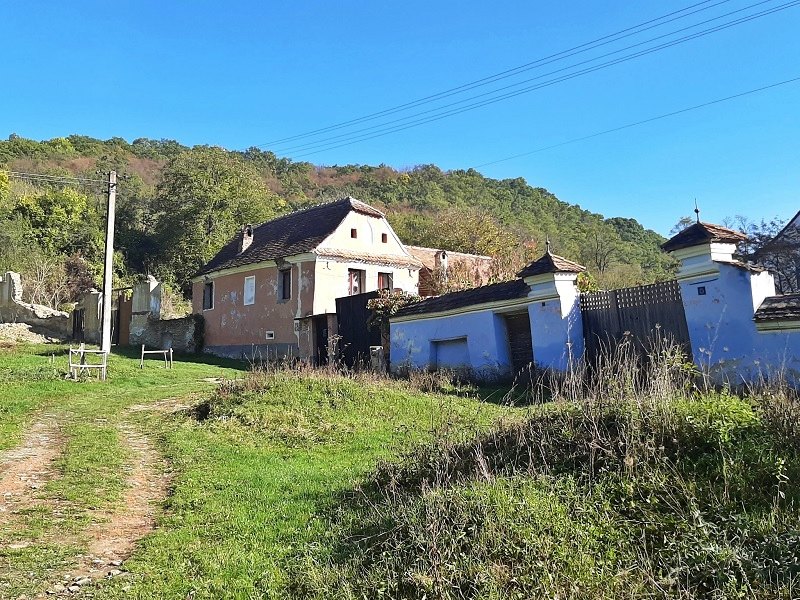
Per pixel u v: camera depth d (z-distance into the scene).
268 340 27.77
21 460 8.77
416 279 30.48
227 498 6.93
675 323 12.52
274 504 6.61
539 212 70.88
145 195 55.59
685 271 11.84
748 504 4.19
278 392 12.30
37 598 4.56
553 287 14.34
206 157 48.84
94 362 20.48
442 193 75.19
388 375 17.02
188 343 31.06
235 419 11.07
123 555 5.49
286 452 9.23
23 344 25.62
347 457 8.72
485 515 4.50
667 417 5.24
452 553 4.20
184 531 5.93
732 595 3.35
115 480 7.86
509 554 4.06
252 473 7.95
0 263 37.53
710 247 11.47
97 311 30.06
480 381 15.41
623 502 4.48
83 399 14.53
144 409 13.50
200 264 47.41
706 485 4.45
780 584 3.38
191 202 47.88
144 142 85.19
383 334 19.92
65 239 45.16
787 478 4.23
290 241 28.67
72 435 10.38
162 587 4.65
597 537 4.13
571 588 3.56
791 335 10.21
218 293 31.22
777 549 3.66
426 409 11.48
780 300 10.62
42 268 38.59
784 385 7.54
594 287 19.75
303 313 26.28
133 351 27.86
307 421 10.80
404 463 6.76
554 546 4.01
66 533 6.01
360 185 82.06
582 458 5.31
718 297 11.30
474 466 5.91
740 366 10.78
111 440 10.06
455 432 7.30
